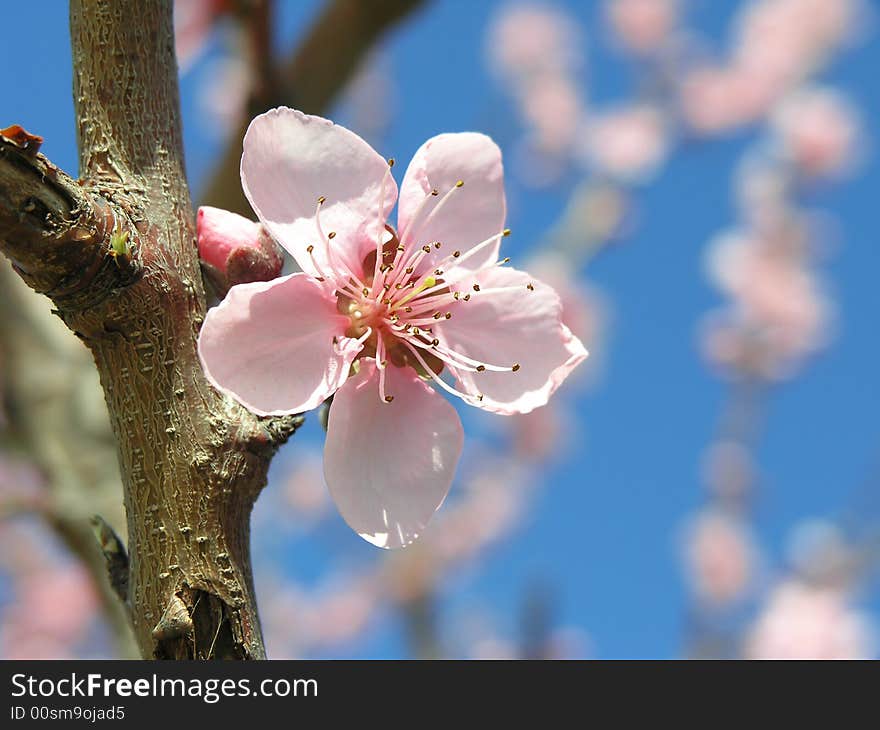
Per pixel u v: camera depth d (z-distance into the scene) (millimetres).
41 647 1042
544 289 449
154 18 436
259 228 436
